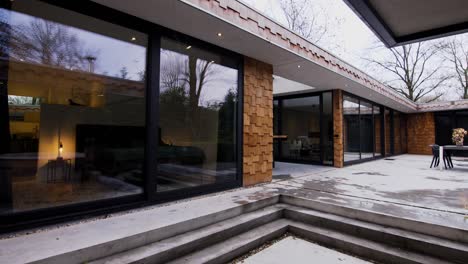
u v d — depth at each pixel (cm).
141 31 302
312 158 767
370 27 242
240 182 413
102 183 273
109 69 287
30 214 223
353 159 780
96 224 235
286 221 324
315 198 342
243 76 421
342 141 707
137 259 194
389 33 252
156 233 226
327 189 400
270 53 410
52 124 253
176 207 294
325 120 739
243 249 252
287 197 359
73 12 259
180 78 338
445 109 1088
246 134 424
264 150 458
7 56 231
